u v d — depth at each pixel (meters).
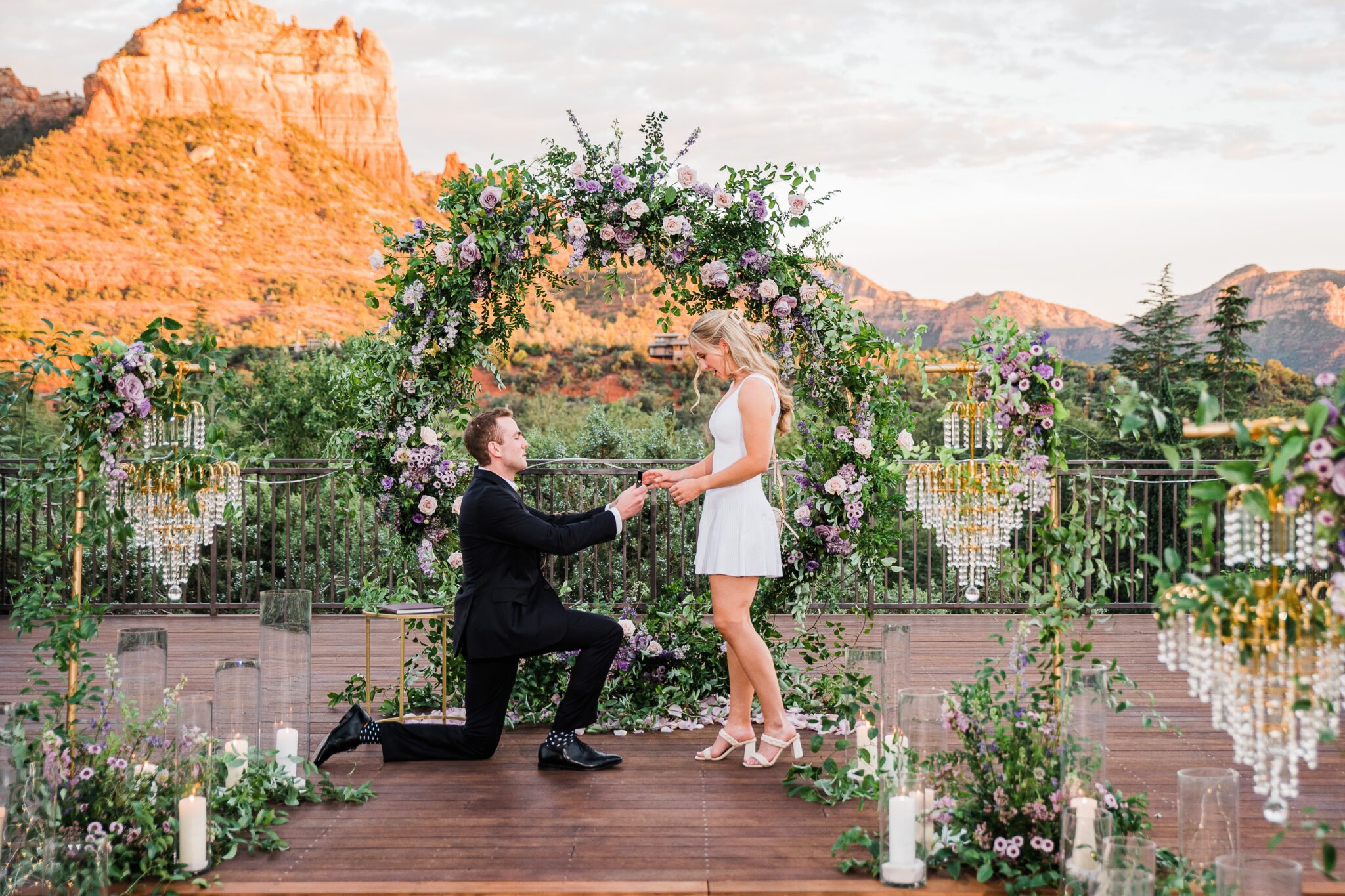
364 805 3.00
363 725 3.44
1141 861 2.09
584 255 3.97
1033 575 2.71
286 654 3.10
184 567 3.10
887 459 4.03
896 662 3.09
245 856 2.59
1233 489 1.82
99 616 2.87
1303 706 1.76
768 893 2.34
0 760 2.23
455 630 3.38
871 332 3.91
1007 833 2.47
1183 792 2.32
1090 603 2.68
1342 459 1.66
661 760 3.49
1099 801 2.34
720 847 2.65
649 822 2.85
